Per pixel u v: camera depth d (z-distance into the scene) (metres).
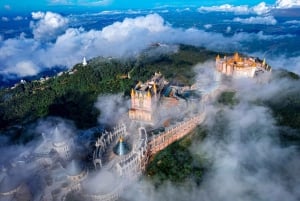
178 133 167.38
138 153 138.88
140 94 172.00
